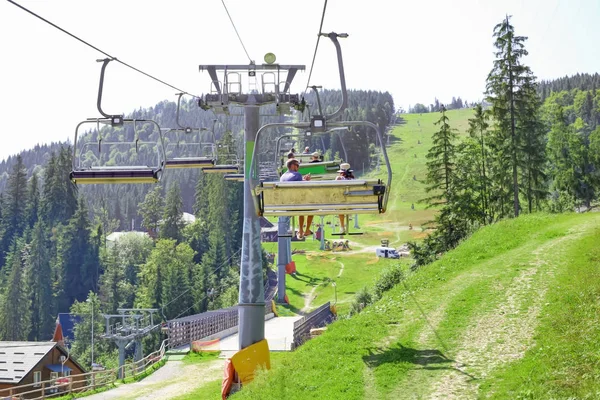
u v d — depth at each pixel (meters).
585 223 32.22
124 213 199.75
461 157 53.16
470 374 15.12
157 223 146.75
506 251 29.56
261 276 23.42
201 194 121.75
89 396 29.03
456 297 22.44
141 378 33.12
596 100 198.50
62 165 118.94
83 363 76.25
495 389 13.88
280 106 22.27
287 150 22.20
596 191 80.44
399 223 111.00
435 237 47.50
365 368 16.91
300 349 21.58
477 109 58.16
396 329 20.36
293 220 15.12
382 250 91.69
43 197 120.00
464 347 17.23
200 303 84.88
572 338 15.57
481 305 20.83
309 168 18.50
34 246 98.56
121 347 50.84
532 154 50.38
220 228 101.38
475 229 46.38
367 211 12.43
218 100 21.91
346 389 15.59
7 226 126.25
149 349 73.38
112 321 90.00
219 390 27.66
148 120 15.58
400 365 16.50
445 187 50.09
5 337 89.94
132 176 15.23
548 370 13.97
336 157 18.48
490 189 54.69
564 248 26.48
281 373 18.67
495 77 50.59
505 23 50.31
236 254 101.88
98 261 110.19
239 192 106.06
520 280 22.78
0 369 40.59
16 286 92.12
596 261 22.66
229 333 48.03
